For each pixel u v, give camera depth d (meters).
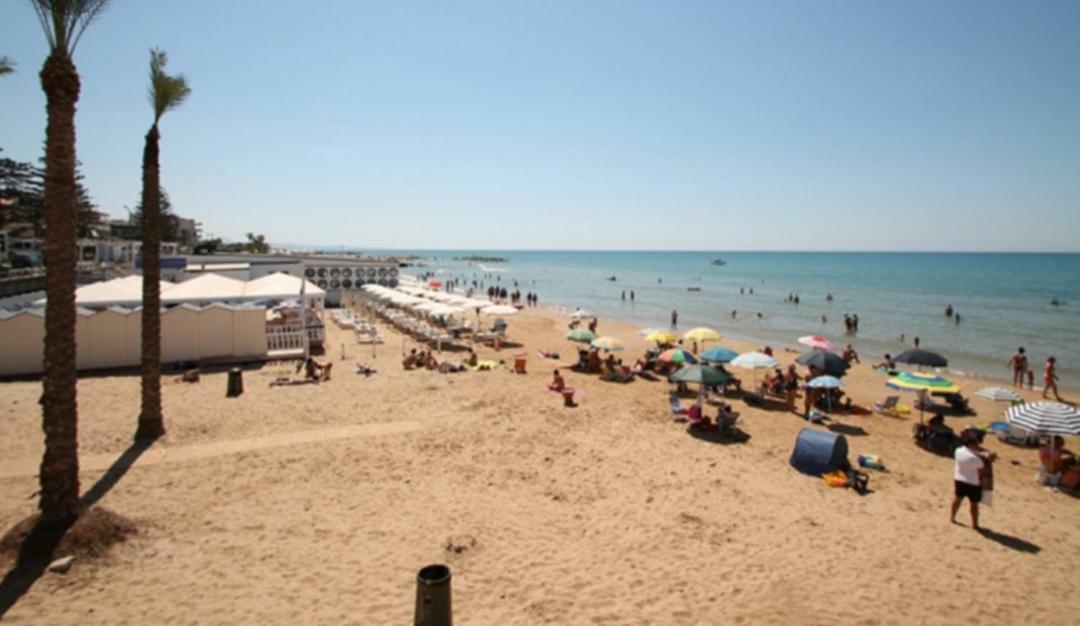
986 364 26.58
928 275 106.31
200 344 19.23
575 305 52.88
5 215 45.44
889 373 22.62
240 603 6.39
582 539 8.13
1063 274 109.12
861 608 6.63
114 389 15.55
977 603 6.82
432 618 5.32
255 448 11.37
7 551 7.00
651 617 6.34
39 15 7.15
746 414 15.70
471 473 10.48
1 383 16.02
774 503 9.62
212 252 61.16
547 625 6.14
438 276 104.69
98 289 20.73
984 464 8.87
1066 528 9.07
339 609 6.33
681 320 41.62
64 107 7.28
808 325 39.09
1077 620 6.53
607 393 17.45
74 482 7.59
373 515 8.69
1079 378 23.88
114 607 6.23
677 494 9.85
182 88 11.34
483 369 20.23
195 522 8.28
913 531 8.77
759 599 6.74
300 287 23.05
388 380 17.80
